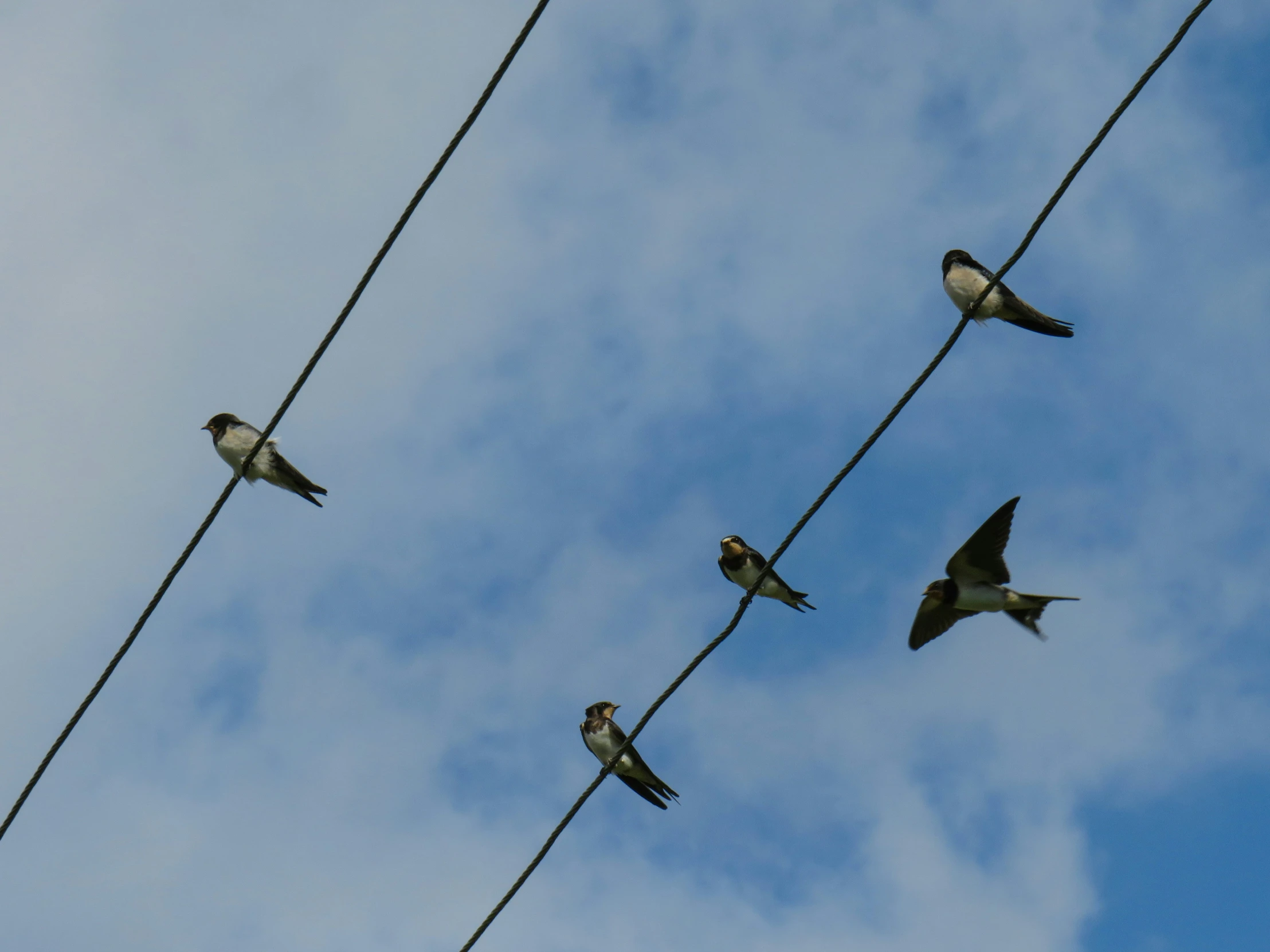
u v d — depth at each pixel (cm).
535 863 1025
